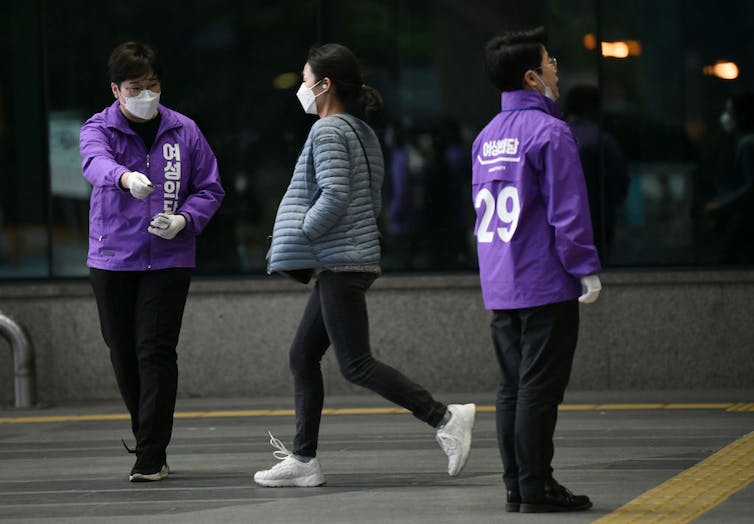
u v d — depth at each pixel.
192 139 18.52
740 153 26.81
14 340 26.27
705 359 26.45
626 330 26.50
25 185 27.22
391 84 27.02
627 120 26.89
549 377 14.80
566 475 17.80
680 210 26.89
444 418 17.23
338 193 16.50
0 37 27.14
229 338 26.78
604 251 26.92
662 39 26.81
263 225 27.12
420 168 27.02
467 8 26.88
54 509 16.47
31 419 24.92
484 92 26.92
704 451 19.58
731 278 26.33
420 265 27.02
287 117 27.09
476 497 16.39
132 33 27.17
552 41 26.86
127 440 22.25
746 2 26.70
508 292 14.77
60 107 27.17
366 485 17.44
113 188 17.97
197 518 15.58
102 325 18.38
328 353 26.86
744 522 14.59
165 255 18.06
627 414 23.53
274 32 27.09
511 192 14.77
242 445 21.28
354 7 26.98
